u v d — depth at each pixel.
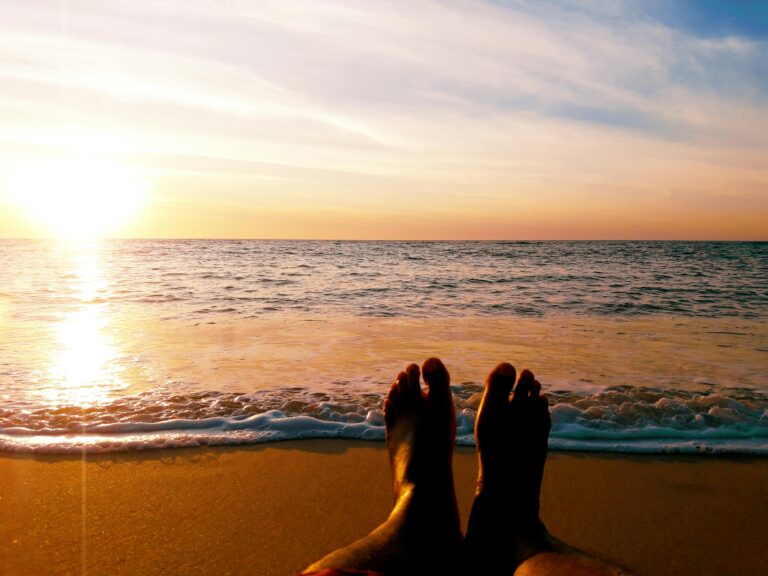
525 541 0.54
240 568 0.61
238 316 2.42
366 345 1.80
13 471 0.83
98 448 0.91
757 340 1.94
